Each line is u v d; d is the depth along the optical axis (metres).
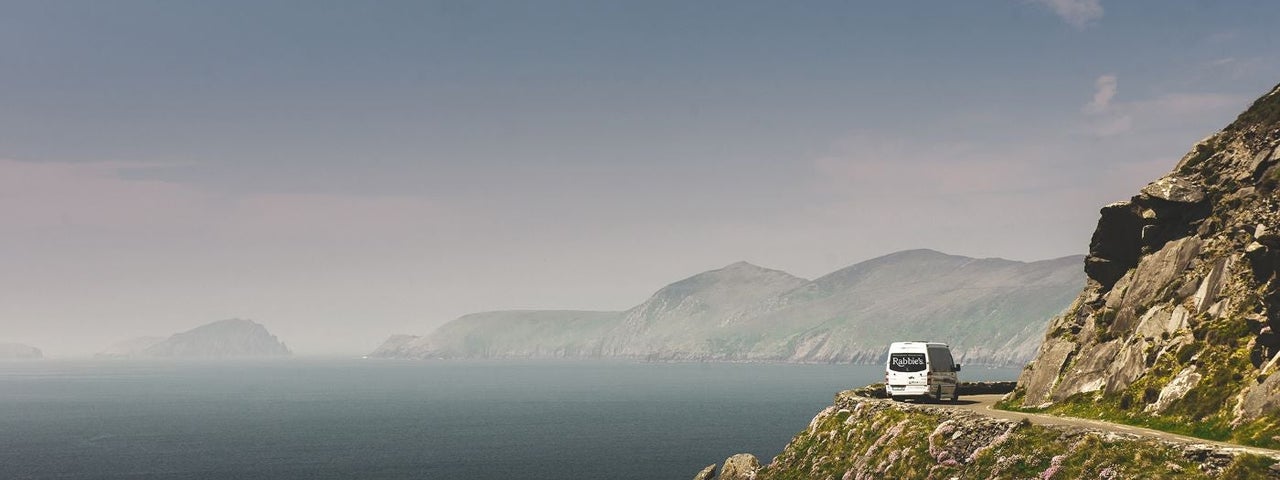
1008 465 31.58
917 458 36.78
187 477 111.00
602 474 108.69
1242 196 42.31
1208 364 35.25
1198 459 25.78
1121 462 27.53
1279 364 31.19
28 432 178.75
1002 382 64.12
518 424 189.50
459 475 109.25
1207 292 39.47
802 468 47.19
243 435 168.38
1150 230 46.56
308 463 123.06
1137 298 44.66
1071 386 43.66
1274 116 44.28
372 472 113.19
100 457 133.12
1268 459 23.95
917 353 51.41
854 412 47.59
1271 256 35.75
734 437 151.25
